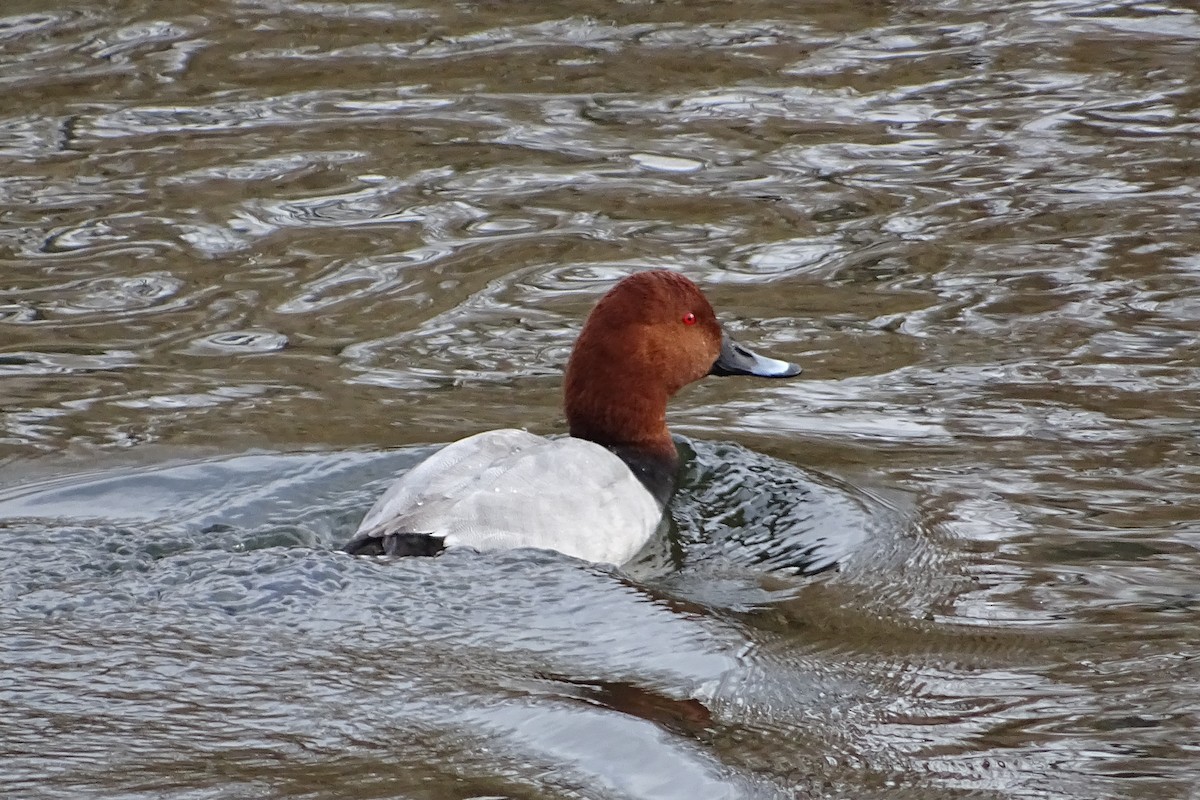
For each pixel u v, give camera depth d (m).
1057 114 16.28
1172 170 14.91
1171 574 8.52
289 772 6.35
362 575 8.01
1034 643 7.70
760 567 8.80
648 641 7.55
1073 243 13.61
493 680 7.11
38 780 6.29
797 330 12.28
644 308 9.73
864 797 6.18
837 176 15.05
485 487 8.52
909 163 15.30
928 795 6.20
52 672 7.11
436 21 19.03
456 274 13.22
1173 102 16.42
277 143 15.72
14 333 12.19
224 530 9.05
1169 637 7.72
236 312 12.60
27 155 15.41
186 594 7.85
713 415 11.18
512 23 18.94
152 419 10.87
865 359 11.86
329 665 7.20
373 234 13.93
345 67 17.64
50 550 8.41
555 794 6.18
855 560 8.85
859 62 17.73
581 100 16.83
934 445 10.50
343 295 12.85
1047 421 10.78
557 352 11.97
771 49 18.16
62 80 17.23
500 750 6.51
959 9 19.27
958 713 6.92
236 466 9.93
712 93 17.02
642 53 18.08
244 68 17.59
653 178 15.05
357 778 6.30
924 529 9.23
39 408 11.02
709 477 9.97
